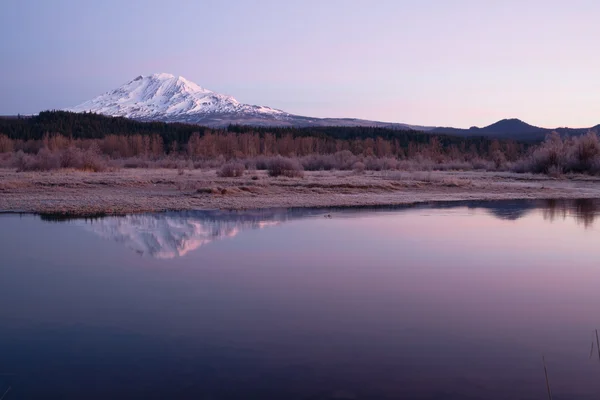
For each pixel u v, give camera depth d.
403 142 126.62
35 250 14.82
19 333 8.43
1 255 14.21
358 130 143.00
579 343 8.10
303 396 6.38
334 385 6.66
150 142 93.31
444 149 100.44
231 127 129.50
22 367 7.18
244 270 12.70
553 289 11.15
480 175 48.69
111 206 24.42
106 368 7.16
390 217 22.53
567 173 48.66
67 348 7.82
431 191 34.47
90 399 6.30
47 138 87.56
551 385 6.71
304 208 25.91
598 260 13.94
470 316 9.33
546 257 14.37
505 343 8.09
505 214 23.84
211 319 9.12
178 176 40.94
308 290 10.91
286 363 7.31
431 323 8.95
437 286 11.30
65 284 11.32
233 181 35.97
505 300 10.34
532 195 33.34
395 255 14.52
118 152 81.94
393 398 6.34
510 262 13.70
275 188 32.19
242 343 8.03
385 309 9.73
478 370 7.12
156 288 11.04
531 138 192.50
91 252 14.63
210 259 13.85
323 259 13.89
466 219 21.98
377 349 7.83
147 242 16.16
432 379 6.85
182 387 6.60
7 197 26.73
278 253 14.67
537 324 8.95
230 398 6.33
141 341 8.09
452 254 14.65
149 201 26.39
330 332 8.48
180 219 21.25
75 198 26.78
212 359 7.44
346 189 33.28
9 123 120.25
